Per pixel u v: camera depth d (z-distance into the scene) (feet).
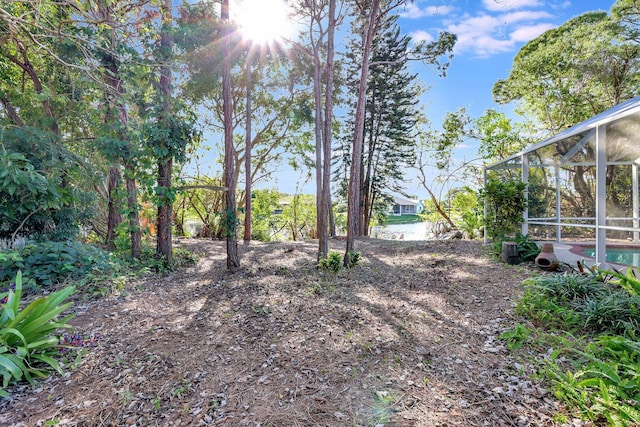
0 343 8.20
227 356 9.71
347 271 19.58
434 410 7.04
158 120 20.52
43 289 15.08
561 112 40.19
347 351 9.73
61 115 23.03
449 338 10.41
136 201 22.15
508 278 16.08
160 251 22.02
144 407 7.52
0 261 14.85
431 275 18.16
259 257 25.58
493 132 45.85
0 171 13.64
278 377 8.55
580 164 26.09
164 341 10.81
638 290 10.16
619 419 6.00
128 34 17.71
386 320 11.95
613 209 27.99
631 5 33.12
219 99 38.96
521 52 41.88
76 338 10.44
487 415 6.79
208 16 23.53
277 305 13.70
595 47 35.60
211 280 18.85
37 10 13.57
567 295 11.80
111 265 17.78
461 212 46.73
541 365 8.46
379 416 6.92
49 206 17.51
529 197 26.25
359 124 20.89
